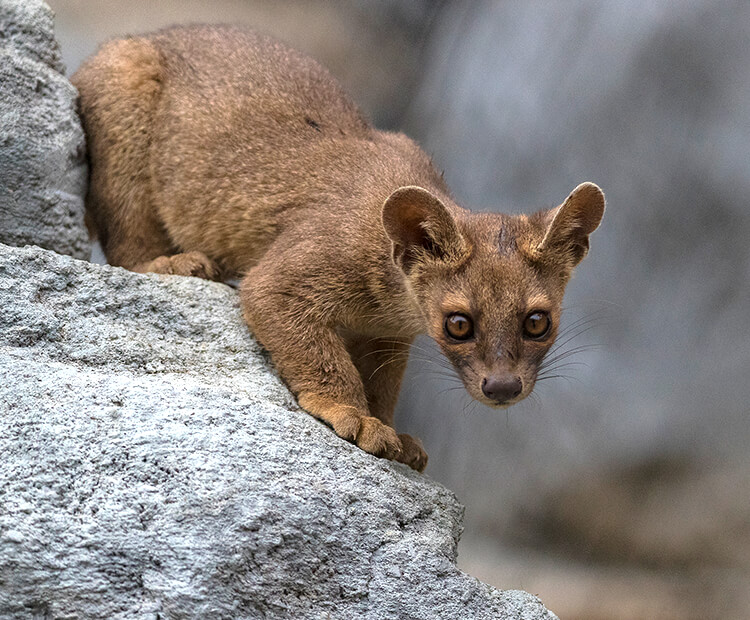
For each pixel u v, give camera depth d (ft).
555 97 72.54
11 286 27.53
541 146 71.82
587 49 72.02
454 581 25.34
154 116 36.60
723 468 63.57
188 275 34.88
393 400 35.45
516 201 72.43
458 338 29.91
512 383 28.48
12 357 25.34
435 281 30.58
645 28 69.26
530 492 68.13
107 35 75.92
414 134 82.43
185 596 21.95
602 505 66.08
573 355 68.28
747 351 63.87
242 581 22.80
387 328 33.32
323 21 85.35
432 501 27.50
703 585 61.05
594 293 68.28
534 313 29.89
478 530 69.41
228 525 23.07
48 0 75.41
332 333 31.42
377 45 87.04
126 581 21.88
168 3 79.82
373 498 25.81
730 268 64.59
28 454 22.75
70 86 34.53
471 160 76.23
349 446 27.02
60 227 32.86
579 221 31.35
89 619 21.30
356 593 24.26
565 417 67.87
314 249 31.83
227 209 35.63
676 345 65.72
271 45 39.22
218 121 36.32
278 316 30.91
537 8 76.64
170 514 22.80
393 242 30.55
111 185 35.96
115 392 24.91
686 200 66.23
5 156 31.55
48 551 21.47
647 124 67.77
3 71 31.99
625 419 66.18
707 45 66.69
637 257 67.26
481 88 77.51
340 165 34.65
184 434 24.29
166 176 36.58
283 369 30.66
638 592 61.67
